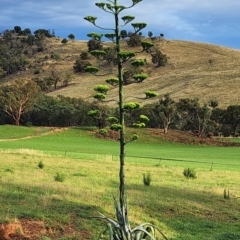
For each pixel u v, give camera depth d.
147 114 102.50
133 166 40.00
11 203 16.55
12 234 12.74
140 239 10.21
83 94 160.75
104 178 28.36
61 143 79.69
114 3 9.91
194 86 149.38
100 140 87.69
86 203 17.84
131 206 18.83
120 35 10.20
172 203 20.55
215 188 27.92
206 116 97.25
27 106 104.81
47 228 13.98
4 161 34.81
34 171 29.20
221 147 88.12
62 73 196.88
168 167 41.50
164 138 91.44
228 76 155.38
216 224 17.91
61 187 21.41
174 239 15.10
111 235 10.00
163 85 159.88
